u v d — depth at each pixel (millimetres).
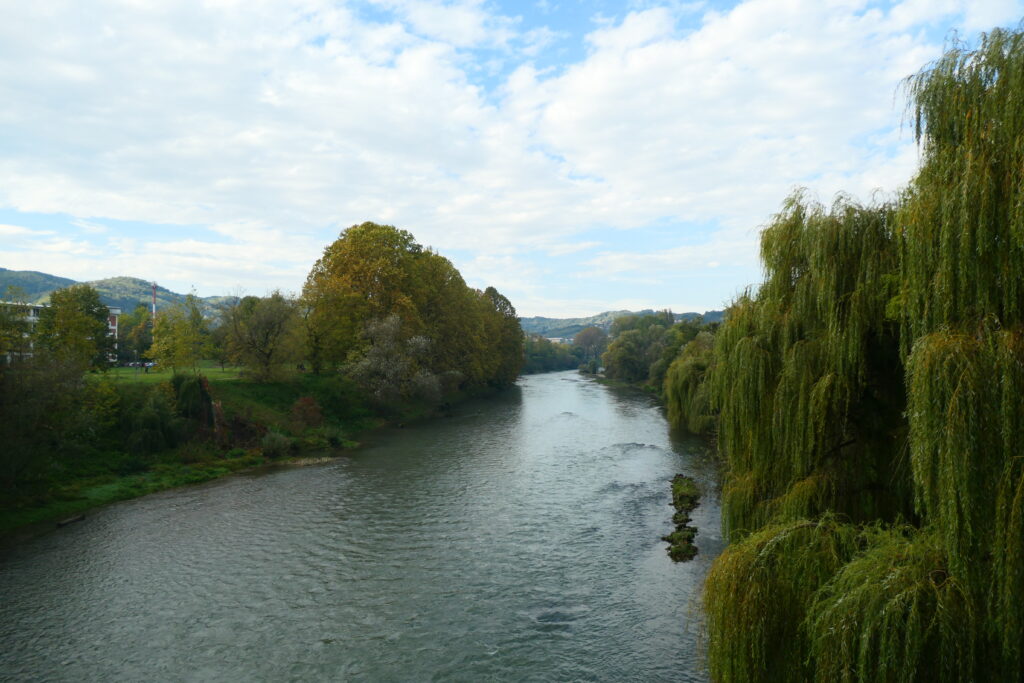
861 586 10078
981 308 9945
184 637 19609
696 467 43594
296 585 23484
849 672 9797
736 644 11945
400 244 77000
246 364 61281
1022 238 8961
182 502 35250
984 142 10086
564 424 66375
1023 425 9109
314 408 57688
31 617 21031
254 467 44875
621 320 191250
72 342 44719
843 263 15438
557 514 32344
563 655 18375
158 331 59688
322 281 69875
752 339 17547
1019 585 8836
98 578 24281
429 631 19922
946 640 9125
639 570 24672
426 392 69562
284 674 17531
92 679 17312
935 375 9758
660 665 17750
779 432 16234
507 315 126375
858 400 15078
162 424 44281
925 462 10008
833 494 14992
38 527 30656
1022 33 9977
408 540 28438
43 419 35562
